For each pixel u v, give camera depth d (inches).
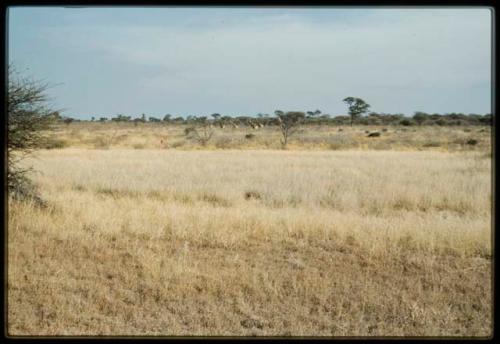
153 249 307.0
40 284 244.4
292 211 431.5
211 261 286.2
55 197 467.5
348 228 350.0
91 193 527.5
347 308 229.0
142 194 541.0
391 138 2014.0
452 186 583.8
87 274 261.4
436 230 339.6
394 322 214.5
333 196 531.5
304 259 297.4
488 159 959.0
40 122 409.7
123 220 367.2
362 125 2942.9
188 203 489.7
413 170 813.9
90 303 228.7
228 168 874.8
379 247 307.7
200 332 203.6
